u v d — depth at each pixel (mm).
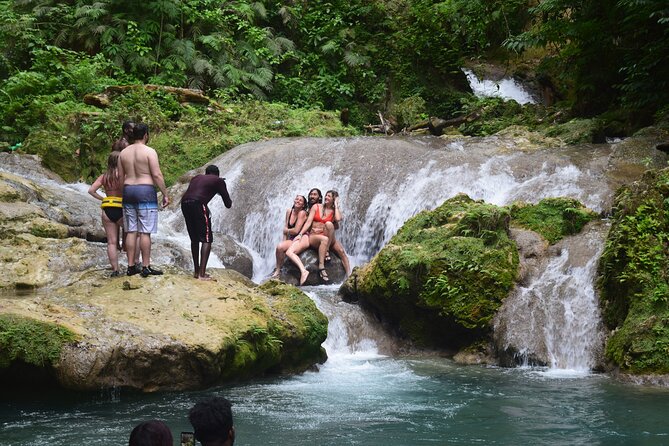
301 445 5945
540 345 9406
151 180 8984
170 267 9914
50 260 10438
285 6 22891
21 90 17906
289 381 8508
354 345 10453
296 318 9039
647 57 14164
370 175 13484
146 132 9133
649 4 14289
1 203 11508
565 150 13305
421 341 10469
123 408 7055
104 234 12305
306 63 22406
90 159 16188
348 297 11203
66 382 7082
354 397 7652
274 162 14469
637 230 9109
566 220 10594
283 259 12352
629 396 7590
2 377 7258
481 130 17859
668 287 8711
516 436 6152
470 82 23750
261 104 18953
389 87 22516
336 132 18125
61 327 7230
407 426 6488
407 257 10258
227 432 3326
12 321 7113
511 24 21656
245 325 8305
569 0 16172
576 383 8305
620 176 11984
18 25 19750
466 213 10555
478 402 7383
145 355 7422
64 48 20766
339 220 12461
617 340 8789
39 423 6512
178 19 21359
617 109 16094
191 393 7707
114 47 20031
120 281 8758
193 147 16484
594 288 9500
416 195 12727
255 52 21250
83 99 18125
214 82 20250
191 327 7941
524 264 10195
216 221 13969
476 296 9930
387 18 23859
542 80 22719
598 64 16703
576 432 6246
